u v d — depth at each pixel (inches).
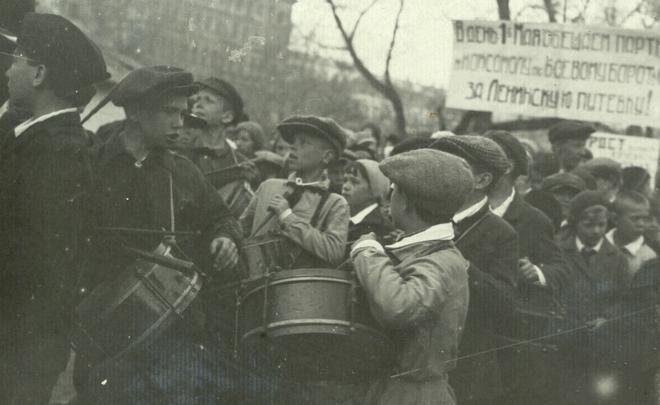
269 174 225.0
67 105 131.3
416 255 129.6
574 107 270.4
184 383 136.3
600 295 207.8
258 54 224.1
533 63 268.8
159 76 137.8
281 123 157.8
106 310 131.0
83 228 131.6
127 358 133.3
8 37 146.3
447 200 129.4
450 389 134.2
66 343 128.0
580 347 195.8
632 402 201.9
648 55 271.0
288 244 148.2
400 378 128.9
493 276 150.2
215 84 183.8
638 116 271.9
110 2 198.4
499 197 174.2
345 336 131.0
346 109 305.9
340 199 154.0
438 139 154.2
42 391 125.3
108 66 200.8
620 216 250.2
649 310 207.5
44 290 123.2
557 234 216.4
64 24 131.0
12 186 124.4
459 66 270.1
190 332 138.3
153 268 132.7
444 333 128.4
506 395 156.6
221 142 185.3
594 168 277.0
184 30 200.8
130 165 138.0
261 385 138.6
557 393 179.0
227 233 144.7
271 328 132.6
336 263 148.8
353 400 137.2
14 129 129.8
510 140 174.1
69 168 125.8
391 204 134.0
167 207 138.7
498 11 324.5
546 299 164.4
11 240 123.4
